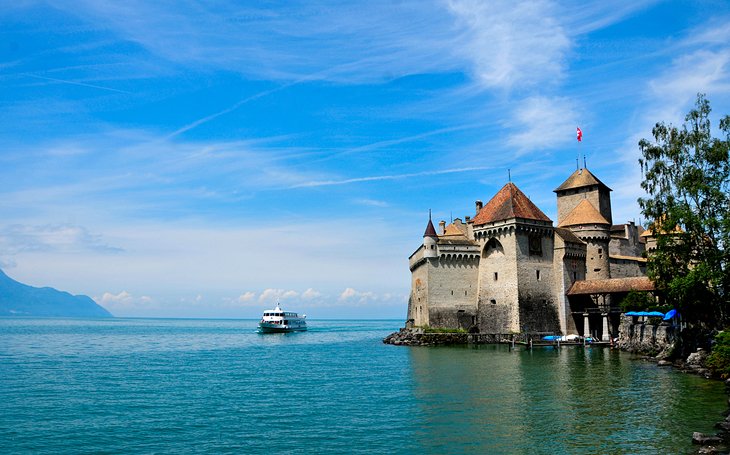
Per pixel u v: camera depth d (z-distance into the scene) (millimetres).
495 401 37781
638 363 57156
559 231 92375
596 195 102875
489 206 96625
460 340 89000
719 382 43375
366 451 27000
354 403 38844
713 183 52531
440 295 93188
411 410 35781
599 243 95750
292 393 43875
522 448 26859
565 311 89188
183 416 35562
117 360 75938
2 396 43781
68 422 34156
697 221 50438
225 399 41625
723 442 26422
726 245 49969
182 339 138625
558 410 34500
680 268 53594
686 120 55156
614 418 32062
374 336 151875
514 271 88312
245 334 170625
